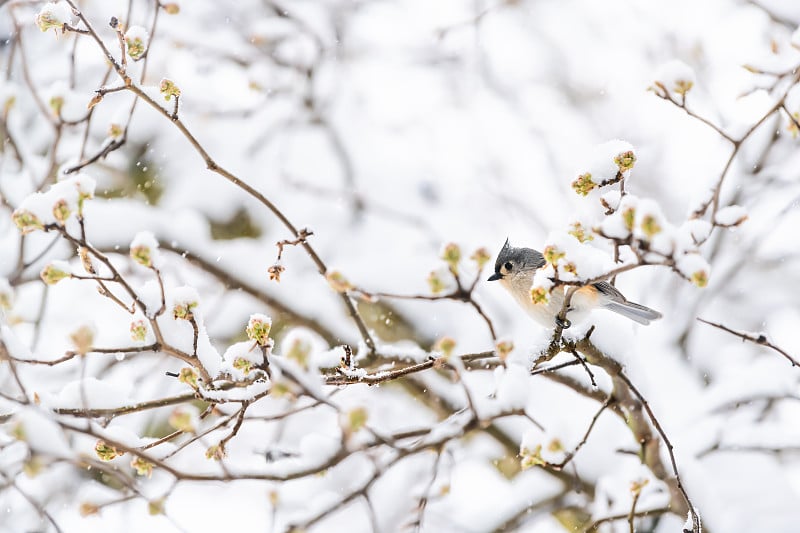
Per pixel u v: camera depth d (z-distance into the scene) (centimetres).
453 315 932
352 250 977
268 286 900
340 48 1086
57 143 605
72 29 476
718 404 727
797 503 648
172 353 445
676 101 459
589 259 408
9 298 445
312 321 898
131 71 504
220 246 920
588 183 454
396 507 763
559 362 554
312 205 1006
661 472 616
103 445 429
